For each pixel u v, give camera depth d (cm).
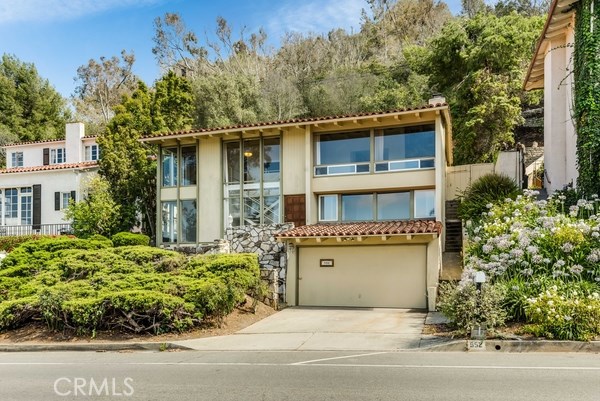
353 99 4312
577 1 1705
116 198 2500
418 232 1560
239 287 1437
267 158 2189
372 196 2055
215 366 909
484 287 1077
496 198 1945
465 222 1947
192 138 2294
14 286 1622
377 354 972
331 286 1728
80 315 1266
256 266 1606
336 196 2097
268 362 930
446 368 821
